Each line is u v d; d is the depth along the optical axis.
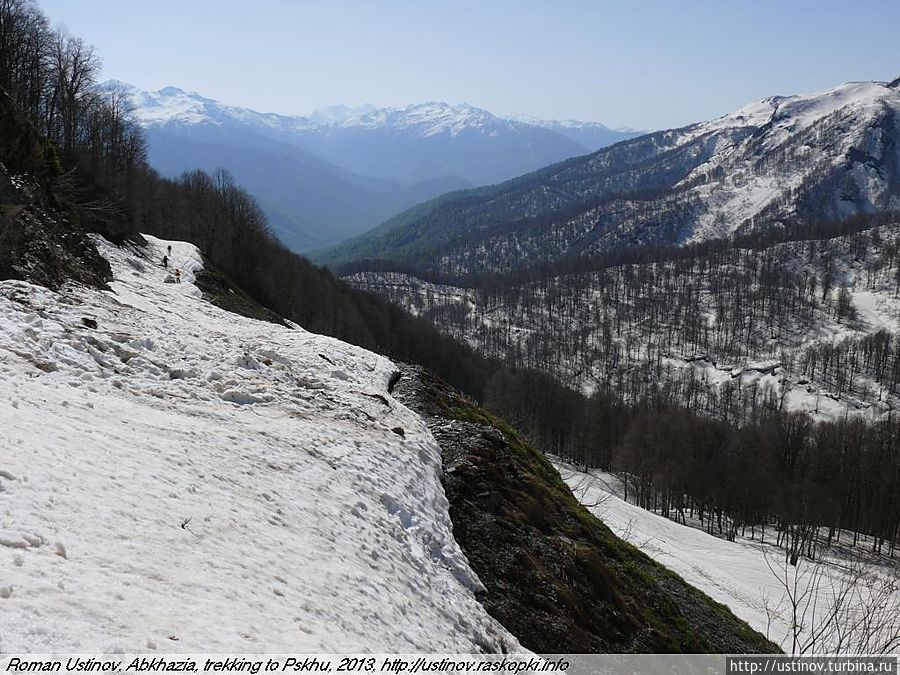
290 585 9.45
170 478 10.93
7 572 6.35
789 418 104.38
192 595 7.68
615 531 44.50
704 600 28.06
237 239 92.44
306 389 22.41
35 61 61.31
